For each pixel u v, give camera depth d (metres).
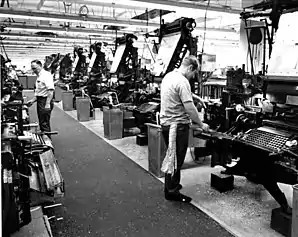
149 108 4.32
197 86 3.87
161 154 3.23
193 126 2.76
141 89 5.21
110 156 4.13
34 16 5.21
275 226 2.18
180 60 3.75
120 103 5.44
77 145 4.72
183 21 3.64
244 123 2.60
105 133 5.25
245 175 2.46
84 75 8.57
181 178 3.26
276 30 2.27
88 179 3.25
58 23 7.82
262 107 2.47
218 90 6.47
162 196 2.80
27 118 4.31
